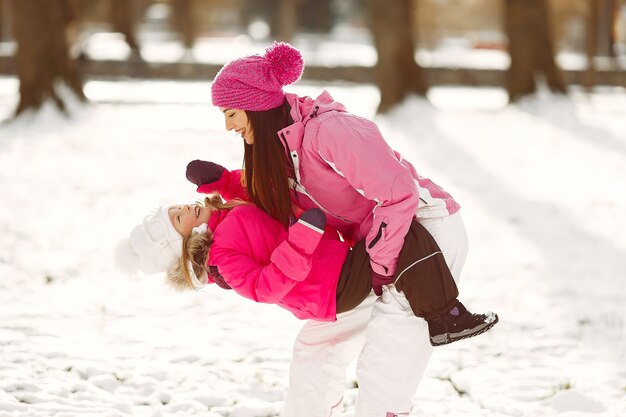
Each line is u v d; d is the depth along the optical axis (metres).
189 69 36.81
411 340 4.13
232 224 4.16
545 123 21.70
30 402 5.40
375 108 23.94
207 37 65.38
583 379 5.91
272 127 4.05
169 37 60.47
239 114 4.05
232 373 6.04
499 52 55.34
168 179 14.14
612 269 8.84
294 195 4.27
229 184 4.62
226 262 4.08
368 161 3.91
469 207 12.08
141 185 13.59
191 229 4.22
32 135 19.38
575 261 9.16
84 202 12.23
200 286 4.24
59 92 22.03
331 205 4.23
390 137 19.64
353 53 49.28
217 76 4.07
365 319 4.42
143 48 47.88
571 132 20.17
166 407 5.43
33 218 11.16
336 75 35.94
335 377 4.54
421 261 3.99
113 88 31.66
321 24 70.12
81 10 49.81
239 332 6.94
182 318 7.28
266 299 4.04
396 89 22.92
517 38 24.61
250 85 3.96
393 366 4.12
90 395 5.53
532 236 10.30
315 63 36.31
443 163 16.08
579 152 17.33
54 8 21.92
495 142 18.78
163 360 6.26
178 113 24.11
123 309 7.48
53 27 21.88
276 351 6.50
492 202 12.41
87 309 7.46
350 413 5.32
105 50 42.56
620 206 12.03
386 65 22.94
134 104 26.00
